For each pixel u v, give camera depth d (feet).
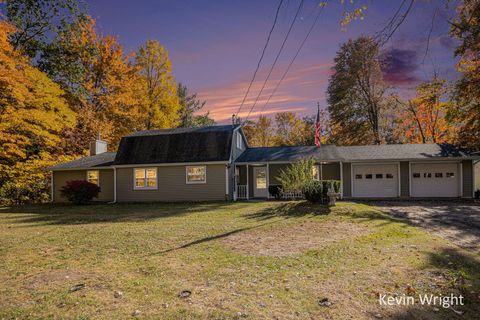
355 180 63.62
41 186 75.87
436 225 31.60
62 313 12.10
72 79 85.92
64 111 69.41
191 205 53.26
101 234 28.12
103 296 13.69
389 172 63.05
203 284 14.98
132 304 12.82
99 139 80.23
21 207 57.00
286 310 12.12
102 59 93.56
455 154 58.90
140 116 98.89
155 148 64.28
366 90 96.22
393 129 104.94
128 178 63.87
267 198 62.90
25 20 77.51
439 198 60.18
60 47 85.56
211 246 22.76
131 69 97.71
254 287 14.51
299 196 59.57
